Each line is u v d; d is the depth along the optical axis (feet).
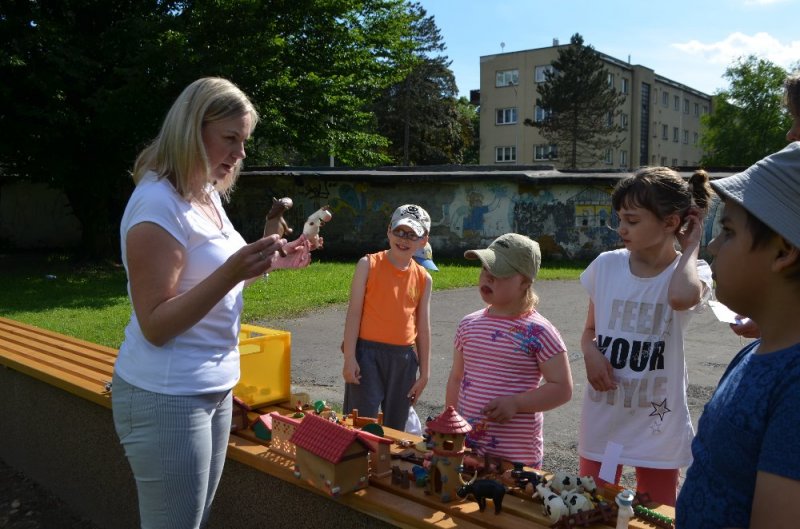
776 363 3.46
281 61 50.83
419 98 148.66
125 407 6.27
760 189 3.50
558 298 33.22
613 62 171.01
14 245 65.51
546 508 5.88
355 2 53.11
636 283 7.86
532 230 51.31
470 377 8.06
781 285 3.55
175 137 6.05
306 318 27.73
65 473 11.46
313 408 9.30
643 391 7.64
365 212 56.13
